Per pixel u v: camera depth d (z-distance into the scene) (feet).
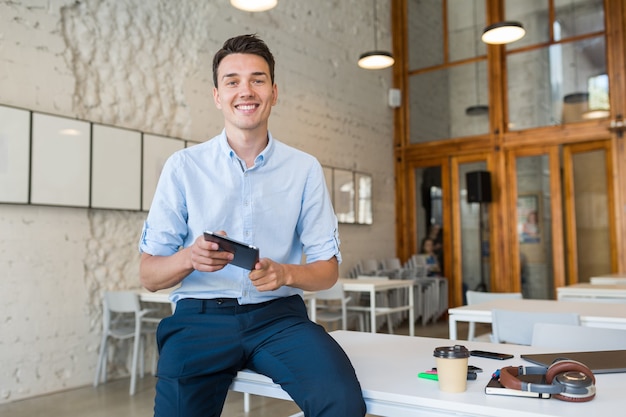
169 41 16.90
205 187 4.86
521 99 25.08
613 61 22.86
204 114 17.87
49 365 13.57
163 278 4.48
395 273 24.52
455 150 26.43
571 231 23.62
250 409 11.73
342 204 23.81
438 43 27.25
